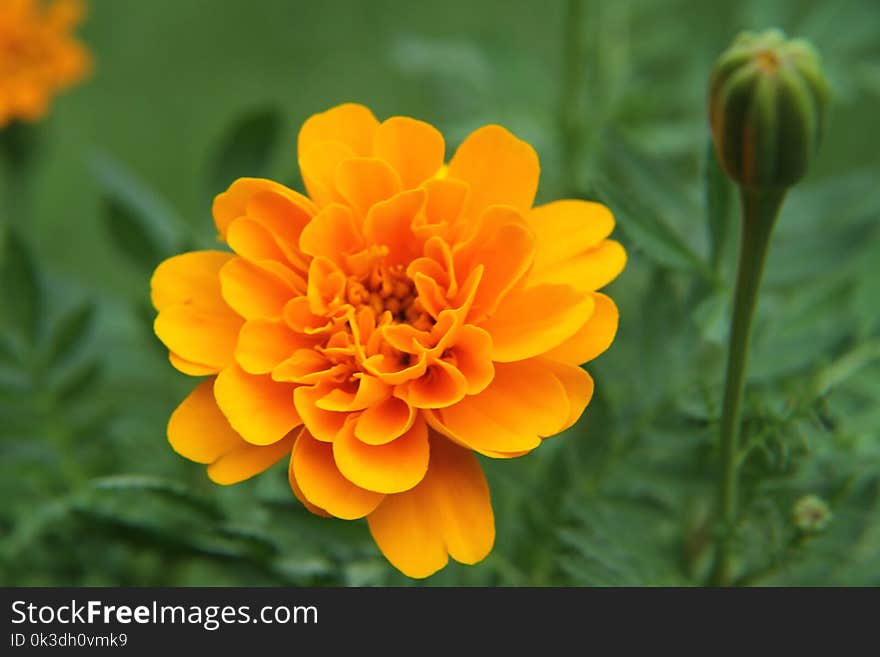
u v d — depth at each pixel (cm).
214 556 39
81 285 45
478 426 35
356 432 35
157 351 41
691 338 39
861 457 38
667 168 40
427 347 36
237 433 35
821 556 38
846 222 41
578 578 38
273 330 36
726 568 38
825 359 39
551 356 35
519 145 36
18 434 41
